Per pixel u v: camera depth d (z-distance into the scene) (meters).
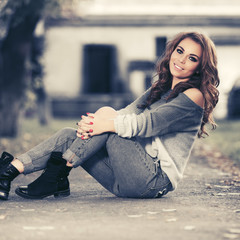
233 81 24.92
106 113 4.73
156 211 4.48
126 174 4.66
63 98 25.47
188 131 4.70
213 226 3.99
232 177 7.27
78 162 4.66
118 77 25.48
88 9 24.97
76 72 25.52
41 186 4.89
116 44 25.47
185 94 4.63
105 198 5.14
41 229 3.89
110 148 4.63
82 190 5.90
